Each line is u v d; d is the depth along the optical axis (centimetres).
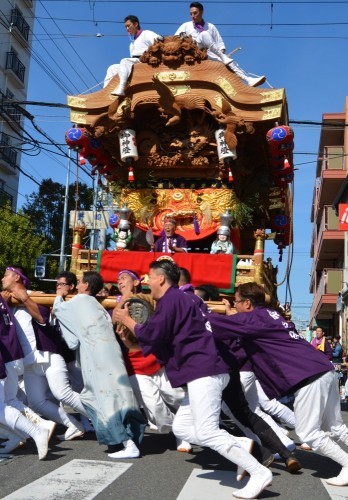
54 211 3412
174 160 888
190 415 433
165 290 432
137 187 938
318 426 431
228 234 839
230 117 789
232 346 474
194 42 815
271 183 996
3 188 2758
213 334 440
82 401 524
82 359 527
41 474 430
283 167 877
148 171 928
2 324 511
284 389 430
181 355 407
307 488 420
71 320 536
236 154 836
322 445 429
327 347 1471
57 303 550
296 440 680
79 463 471
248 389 512
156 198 920
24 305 570
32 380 583
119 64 855
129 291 568
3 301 524
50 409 586
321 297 2781
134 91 837
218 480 431
